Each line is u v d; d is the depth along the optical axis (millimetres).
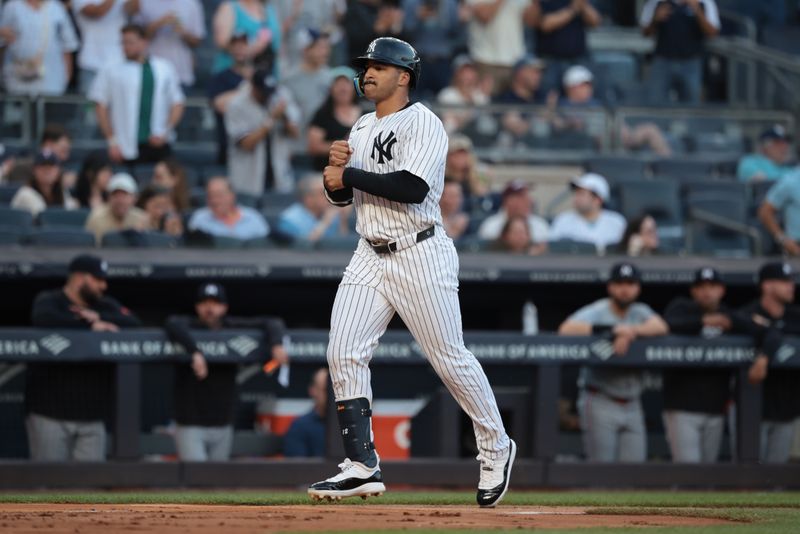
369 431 19297
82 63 48750
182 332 32469
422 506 21297
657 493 31922
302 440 34000
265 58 47906
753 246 44812
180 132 46406
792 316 36094
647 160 48688
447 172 44469
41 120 45281
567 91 51531
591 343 34188
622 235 41469
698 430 34938
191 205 42406
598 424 34688
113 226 39000
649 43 60125
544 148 48812
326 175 18609
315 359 33438
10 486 31438
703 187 47031
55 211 39469
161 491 31594
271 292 39438
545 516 19203
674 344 34469
